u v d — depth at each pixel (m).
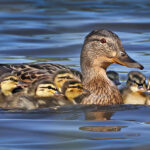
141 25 23.08
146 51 19.00
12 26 23.08
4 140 10.14
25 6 27.78
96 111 12.71
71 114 12.32
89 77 14.05
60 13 26.09
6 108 12.96
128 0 29.11
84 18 24.72
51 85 13.50
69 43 20.09
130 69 17.30
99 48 13.81
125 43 20.11
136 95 14.09
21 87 13.66
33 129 10.84
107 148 9.66
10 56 18.30
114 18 24.61
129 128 10.97
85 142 10.02
